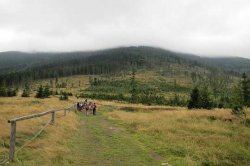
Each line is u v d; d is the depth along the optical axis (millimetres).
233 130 23578
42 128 16375
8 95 101312
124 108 52344
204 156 13922
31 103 40438
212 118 29797
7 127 14969
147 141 17047
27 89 158125
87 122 27016
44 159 11094
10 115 20891
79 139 16672
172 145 15953
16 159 10492
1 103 37312
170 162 12609
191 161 12664
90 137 17750
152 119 27969
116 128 23188
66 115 27547
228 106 73312
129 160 12695
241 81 48281
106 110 47875
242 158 14680
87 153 13344
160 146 15617
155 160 12953
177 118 28406
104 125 25141
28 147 12375
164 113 34438
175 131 20859
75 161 11703
